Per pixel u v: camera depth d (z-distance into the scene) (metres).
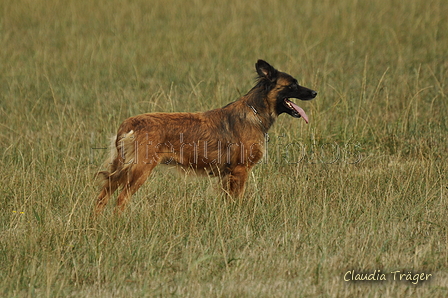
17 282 13.77
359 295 13.46
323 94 30.89
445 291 13.49
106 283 14.06
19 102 31.81
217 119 19.06
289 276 14.41
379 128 26.70
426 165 21.61
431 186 19.84
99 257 14.98
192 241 16.12
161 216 17.58
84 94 33.59
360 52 41.00
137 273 14.57
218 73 36.81
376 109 29.80
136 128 17.81
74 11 54.16
